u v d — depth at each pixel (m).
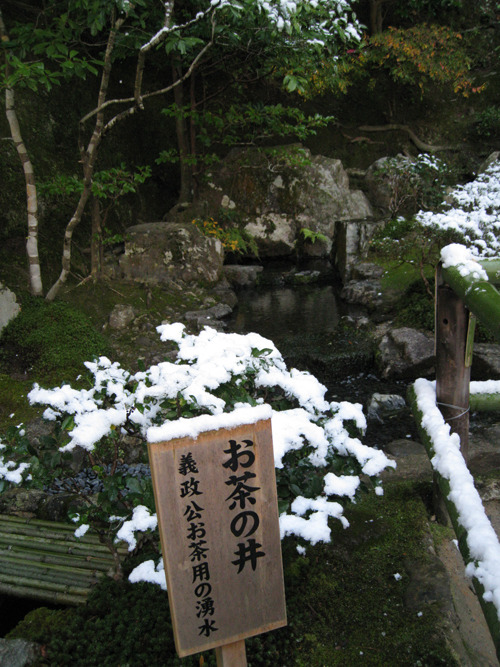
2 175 5.66
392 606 2.00
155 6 5.58
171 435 1.35
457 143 9.88
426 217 4.73
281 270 8.25
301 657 1.83
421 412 2.30
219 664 1.56
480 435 3.48
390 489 2.68
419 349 4.77
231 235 7.83
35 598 2.15
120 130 7.88
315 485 1.94
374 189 9.24
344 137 9.88
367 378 4.89
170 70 8.54
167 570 1.41
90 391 2.07
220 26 4.71
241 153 8.67
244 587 1.49
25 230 5.80
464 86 9.53
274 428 1.88
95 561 2.31
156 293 6.25
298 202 8.61
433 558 2.22
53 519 2.69
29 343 4.66
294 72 6.59
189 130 8.63
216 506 1.43
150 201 8.31
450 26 10.09
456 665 1.75
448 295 2.24
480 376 4.40
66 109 6.92
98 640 1.88
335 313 6.29
